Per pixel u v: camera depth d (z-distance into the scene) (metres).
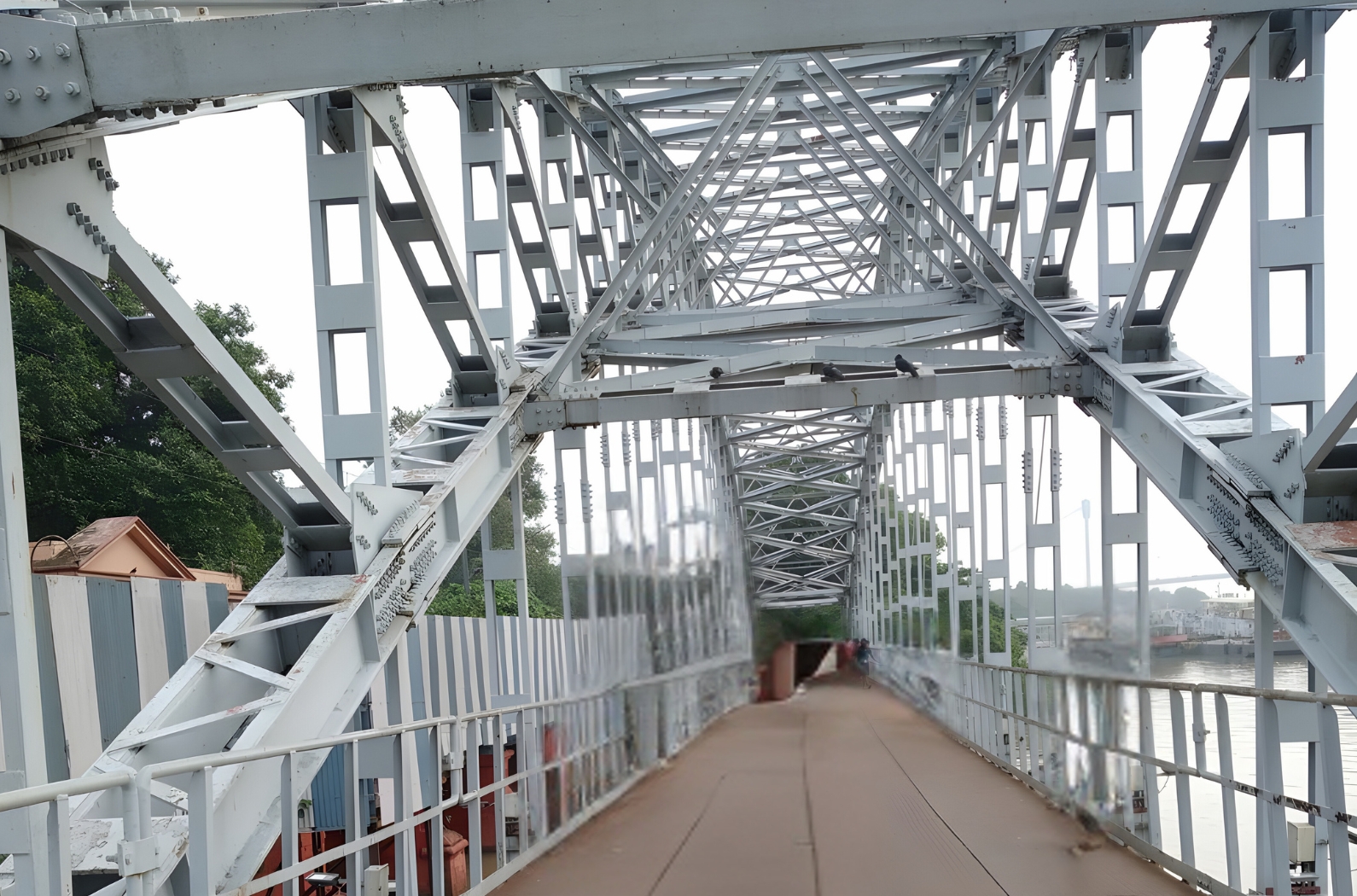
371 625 10.47
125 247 8.06
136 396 35.09
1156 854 8.14
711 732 18.59
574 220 21.23
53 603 10.78
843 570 69.38
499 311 17.48
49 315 31.98
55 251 7.49
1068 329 18.05
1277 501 11.26
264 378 40.44
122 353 8.97
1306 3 8.44
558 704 11.91
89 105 7.57
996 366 17.16
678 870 8.16
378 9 8.23
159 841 4.83
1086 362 16.78
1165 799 12.41
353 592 10.27
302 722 9.09
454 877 16.25
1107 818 9.19
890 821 10.15
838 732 18.67
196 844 5.28
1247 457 11.79
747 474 50.84
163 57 7.74
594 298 24.48
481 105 17.98
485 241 17.53
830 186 39.09
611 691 15.69
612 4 8.27
